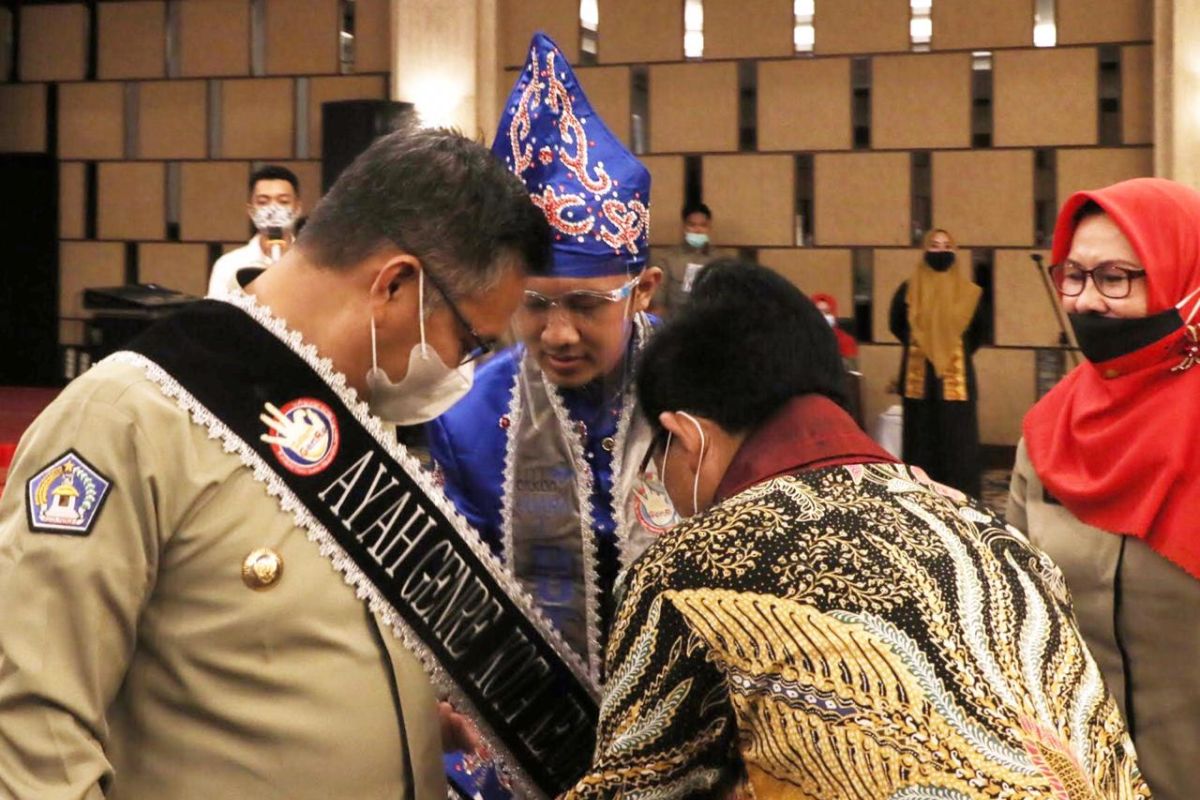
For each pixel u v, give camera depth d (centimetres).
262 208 613
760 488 156
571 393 221
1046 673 146
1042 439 256
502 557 224
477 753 209
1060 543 246
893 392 845
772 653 144
